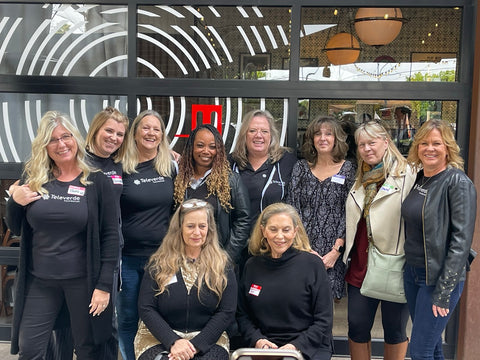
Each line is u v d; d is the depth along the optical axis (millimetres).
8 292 3779
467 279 3283
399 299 2756
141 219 2920
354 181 3025
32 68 3629
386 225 2771
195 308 2551
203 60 3543
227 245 2953
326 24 3480
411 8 3445
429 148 2516
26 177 2604
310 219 3045
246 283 2676
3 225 3740
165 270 2568
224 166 2947
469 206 2428
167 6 3535
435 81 3445
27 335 2551
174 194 2986
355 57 3494
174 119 3594
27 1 3566
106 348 2814
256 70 3527
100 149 2873
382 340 3570
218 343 2582
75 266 2561
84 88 3582
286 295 2555
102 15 3576
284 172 3148
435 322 2498
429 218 2479
